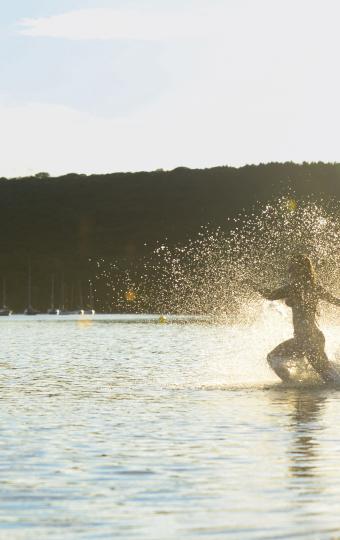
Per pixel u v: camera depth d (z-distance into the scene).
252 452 16.84
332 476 14.70
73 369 38.53
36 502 13.09
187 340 72.81
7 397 26.59
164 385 30.38
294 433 19.09
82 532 11.55
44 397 26.55
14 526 11.83
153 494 13.55
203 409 23.31
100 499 13.26
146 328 115.06
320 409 23.16
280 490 13.75
